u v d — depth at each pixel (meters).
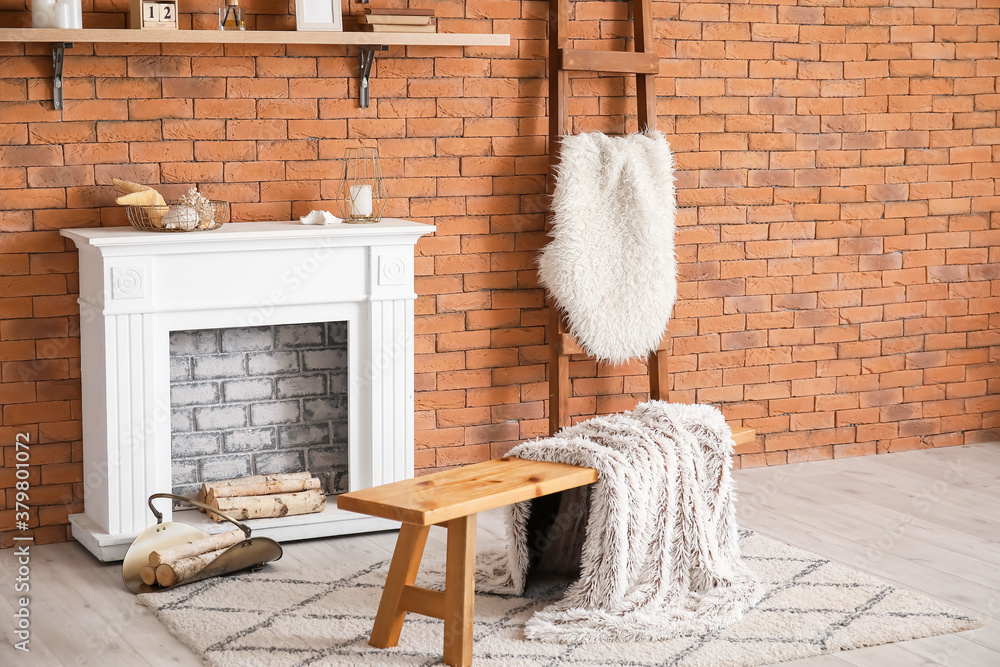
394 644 3.00
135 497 3.67
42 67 3.74
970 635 3.13
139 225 3.71
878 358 5.25
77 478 3.95
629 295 4.45
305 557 3.78
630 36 4.64
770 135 4.91
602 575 3.18
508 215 4.52
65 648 2.99
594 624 3.09
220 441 4.09
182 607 3.26
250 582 3.50
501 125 4.46
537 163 4.54
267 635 3.06
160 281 3.64
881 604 3.33
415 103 4.31
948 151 5.25
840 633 3.10
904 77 5.11
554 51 4.39
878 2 5.02
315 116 4.15
